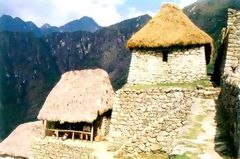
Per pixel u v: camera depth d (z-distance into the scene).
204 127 14.94
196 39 23.31
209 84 22.28
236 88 13.27
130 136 21.92
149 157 18.66
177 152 12.46
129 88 22.86
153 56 24.11
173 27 24.23
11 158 29.47
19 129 32.31
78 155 24.75
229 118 14.53
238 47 19.36
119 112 22.45
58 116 27.47
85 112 26.61
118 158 19.14
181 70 23.61
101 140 27.42
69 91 29.03
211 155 12.05
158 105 21.59
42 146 27.14
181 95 21.11
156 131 19.05
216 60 25.59
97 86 28.38
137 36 24.47
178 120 19.08
